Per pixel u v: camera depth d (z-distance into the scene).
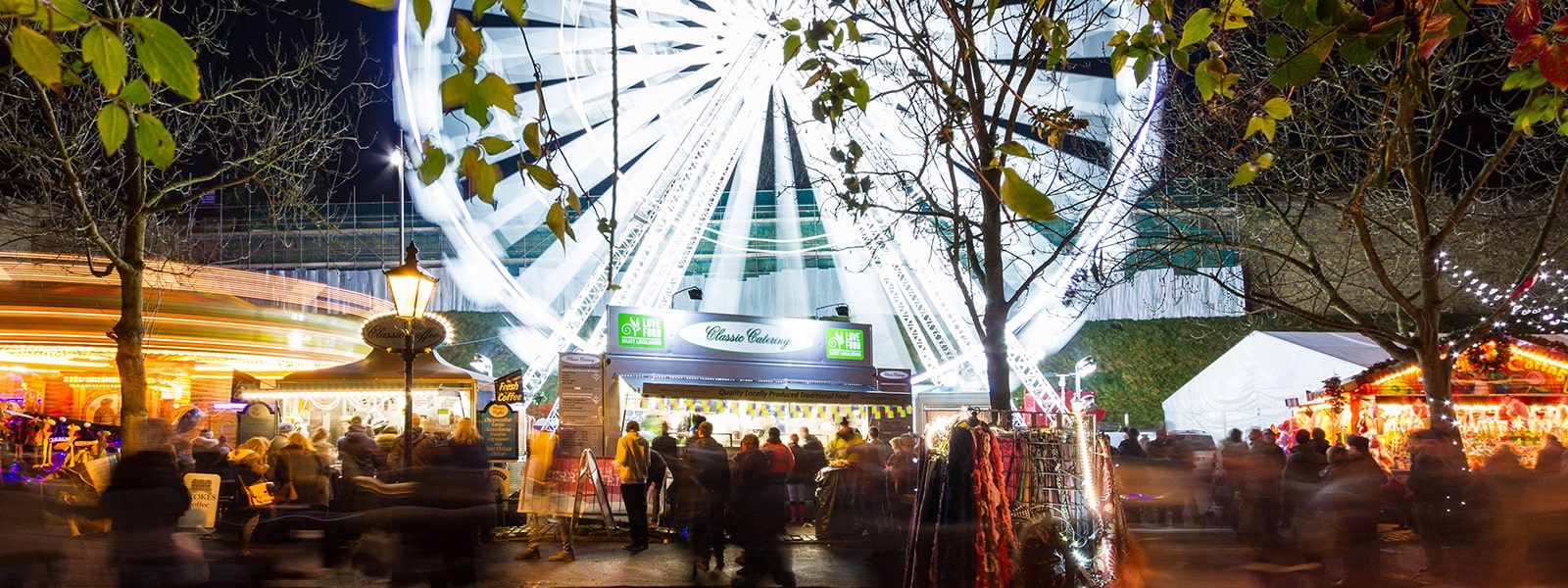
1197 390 29.02
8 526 7.71
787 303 48.28
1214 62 5.06
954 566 7.39
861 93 6.55
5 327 13.88
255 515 13.02
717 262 48.62
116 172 14.37
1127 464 18.41
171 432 7.98
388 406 18.23
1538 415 17.55
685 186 28.58
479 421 17.31
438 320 14.55
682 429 19.23
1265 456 13.31
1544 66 3.89
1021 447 8.41
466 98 2.65
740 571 11.62
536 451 13.63
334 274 46.38
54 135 11.04
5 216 14.96
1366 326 15.15
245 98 16.34
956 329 30.09
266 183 14.84
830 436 20.09
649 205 29.08
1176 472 18.31
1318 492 10.60
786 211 48.84
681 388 18.31
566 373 17.70
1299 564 11.23
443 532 8.62
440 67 24.03
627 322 19.39
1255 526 13.14
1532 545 8.81
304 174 20.00
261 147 16.48
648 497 17.23
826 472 15.73
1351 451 10.84
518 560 13.56
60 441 15.80
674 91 28.48
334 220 46.81
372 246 47.22
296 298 17.33
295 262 45.88
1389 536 15.34
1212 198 17.92
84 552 8.17
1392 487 15.84
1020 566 7.91
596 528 16.23
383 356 16.92
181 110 15.27
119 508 7.64
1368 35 3.89
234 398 16.97
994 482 7.68
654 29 27.77
